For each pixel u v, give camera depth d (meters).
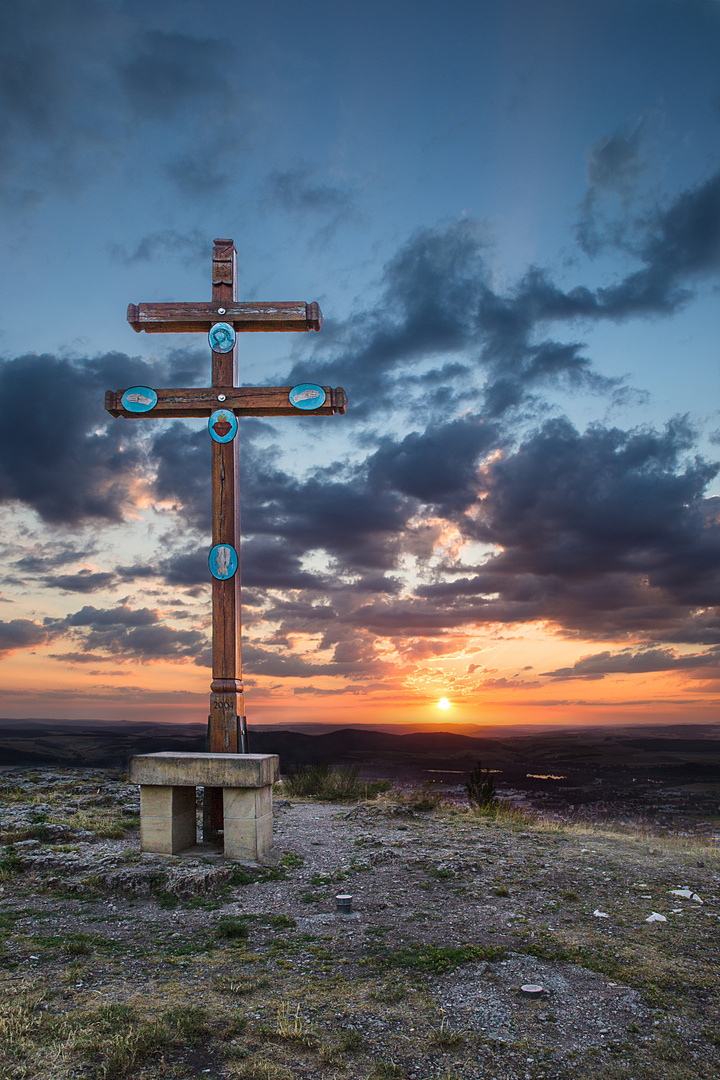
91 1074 3.48
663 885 7.65
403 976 5.00
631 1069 3.71
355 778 15.54
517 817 12.73
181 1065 3.62
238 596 9.45
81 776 14.88
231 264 10.07
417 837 9.99
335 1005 4.45
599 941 5.75
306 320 9.90
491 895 7.18
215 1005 4.39
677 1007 4.51
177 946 5.59
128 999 4.45
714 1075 3.68
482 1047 3.93
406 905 6.83
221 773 8.14
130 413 9.90
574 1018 4.32
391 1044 3.93
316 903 6.88
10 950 5.38
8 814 9.85
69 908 6.56
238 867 7.75
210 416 9.77
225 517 9.55
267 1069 3.59
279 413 9.92
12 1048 3.70
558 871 8.20
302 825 10.82
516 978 4.96
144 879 7.19
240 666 9.41
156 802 8.32
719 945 5.70
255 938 5.84
